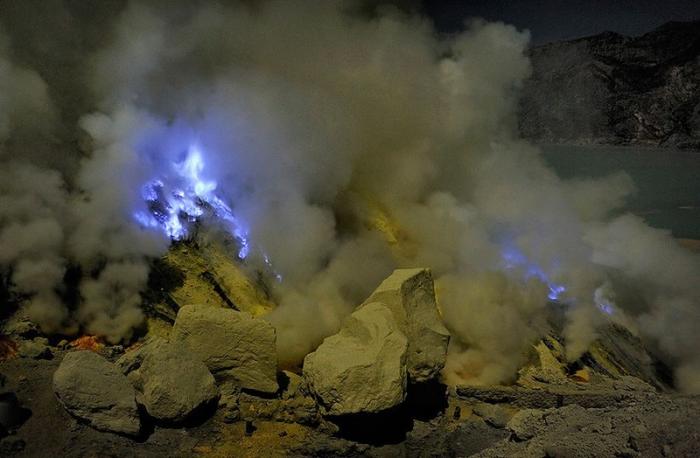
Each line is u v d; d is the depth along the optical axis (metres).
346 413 4.40
